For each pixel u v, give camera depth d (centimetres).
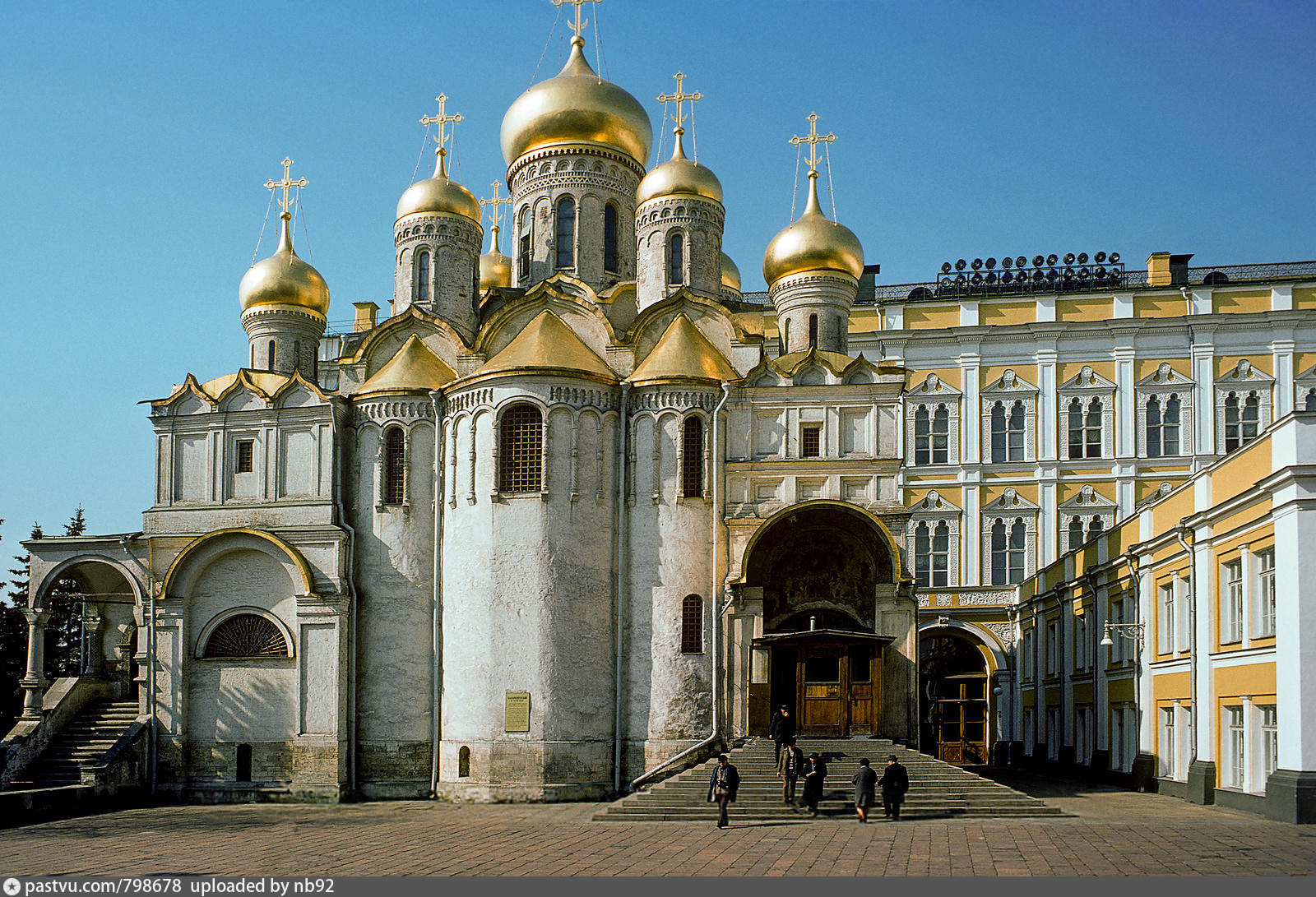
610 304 5203
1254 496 3553
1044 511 7081
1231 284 7144
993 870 2567
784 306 5319
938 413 7288
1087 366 7169
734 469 4581
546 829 3522
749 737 4238
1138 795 4309
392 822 3809
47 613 4941
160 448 5012
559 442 4509
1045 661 6188
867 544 4397
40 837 3547
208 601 4800
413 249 5159
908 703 4269
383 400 4797
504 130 5659
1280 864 2588
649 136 5644
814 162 5491
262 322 5469
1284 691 3350
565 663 4394
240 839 3438
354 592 4684
